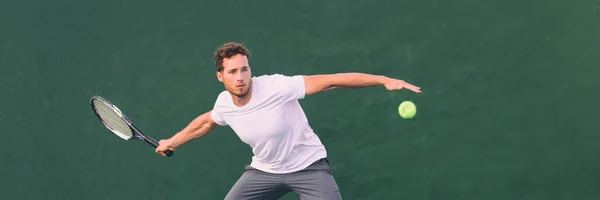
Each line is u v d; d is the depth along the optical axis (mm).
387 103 34094
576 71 34344
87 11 35812
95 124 34750
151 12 35688
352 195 33812
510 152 33875
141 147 34375
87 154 34656
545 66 34375
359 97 34125
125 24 35656
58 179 34750
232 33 35344
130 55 35375
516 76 34438
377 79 20344
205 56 35156
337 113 34094
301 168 22172
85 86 35219
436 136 34000
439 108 34250
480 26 34875
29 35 35719
